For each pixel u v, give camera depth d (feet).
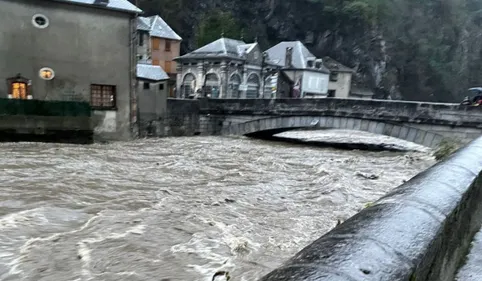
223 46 155.02
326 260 4.35
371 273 4.11
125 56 79.15
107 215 28.89
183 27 204.03
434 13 292.20
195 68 155.94
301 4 229.04
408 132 74.43
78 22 72.28
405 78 261.03
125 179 41.37
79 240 24.04
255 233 26.68
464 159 12.23
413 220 6.01
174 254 22.65
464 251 9.86
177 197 35.01
